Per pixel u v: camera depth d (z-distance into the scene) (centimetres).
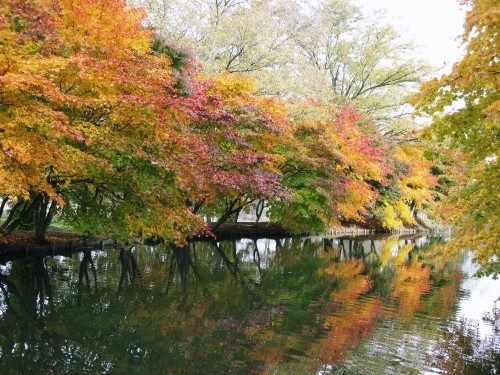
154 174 1235
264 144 1997
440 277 1747
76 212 1664
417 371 798
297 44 3628
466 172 907
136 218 1312
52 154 917
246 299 1275
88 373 734
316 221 2614
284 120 2089
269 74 2633
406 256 2372
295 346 903
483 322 1122
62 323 980
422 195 3678
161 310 1119
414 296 1390
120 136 1087
